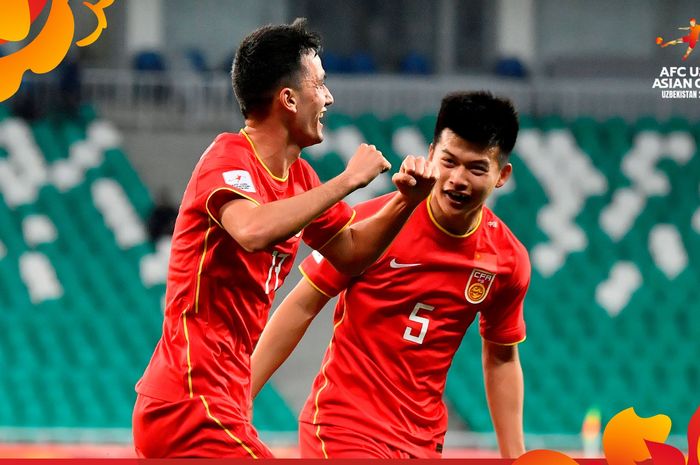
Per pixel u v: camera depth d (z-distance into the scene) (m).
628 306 45.12
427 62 57.00
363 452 13.44
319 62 12.20
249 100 11.99
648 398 42.19
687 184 49.75
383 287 13.57
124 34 56.53
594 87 53.75
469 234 13.62
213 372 11.64
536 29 58.25
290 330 14.01
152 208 47.75
